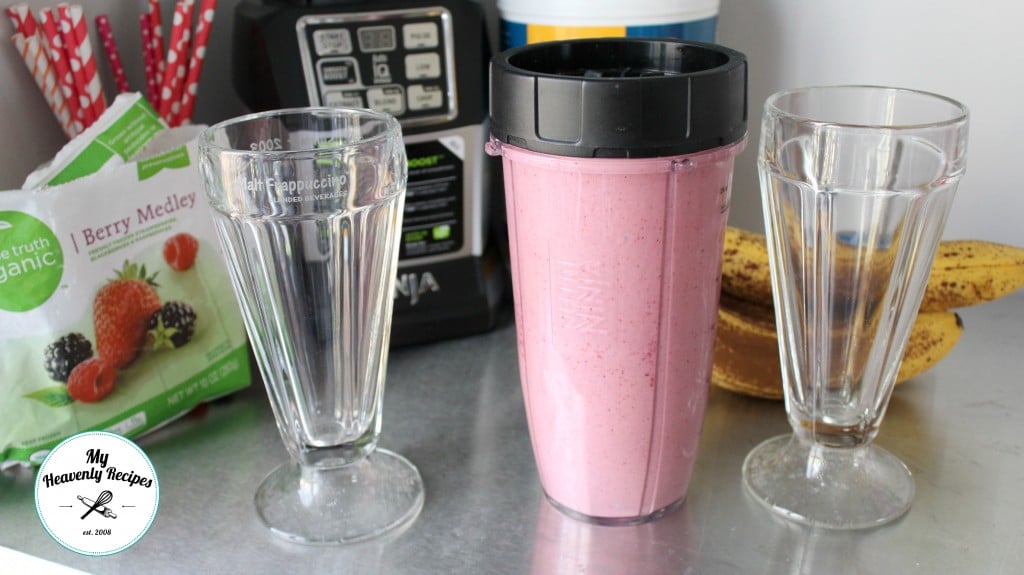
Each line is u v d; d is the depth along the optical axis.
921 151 0.41
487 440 0.54
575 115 0.37
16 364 0.47
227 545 0.45
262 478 0.51
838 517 0.46
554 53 0.44
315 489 0.48
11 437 0.49
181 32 0.57
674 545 0.45
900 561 0.43
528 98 0.38
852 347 0.47
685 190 0.39
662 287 0.40
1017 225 0.67
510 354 0.63
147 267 0.51
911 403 0.57
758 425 0.55
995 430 0.54
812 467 0.49
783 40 0.68
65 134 0.57
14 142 0.55
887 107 0.47
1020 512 0.47
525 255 0.42
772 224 0.45
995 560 0.43
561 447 0.45
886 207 0.43
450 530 0.46
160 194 0.51
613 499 0.45
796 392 0.49
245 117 0.46
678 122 0.37
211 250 0.54
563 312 0.41
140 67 0.63
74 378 0.49
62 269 0.47
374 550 0.45
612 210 0.38
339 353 0.48
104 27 0.57
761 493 0.48
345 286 0.46
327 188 0.43
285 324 0.46
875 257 0.44
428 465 0.52
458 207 0.61
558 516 0.47
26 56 0.53
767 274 0.53
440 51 0.58
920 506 0.47
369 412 0.49
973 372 0.60
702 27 0.60
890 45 0.66
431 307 0.62
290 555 0.45
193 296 0.54
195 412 0.57
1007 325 0.66
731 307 0.56
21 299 0.47
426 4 0.58
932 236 0.44
